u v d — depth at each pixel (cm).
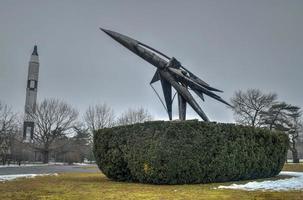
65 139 7575
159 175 1556
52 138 7300
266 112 6425
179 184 1588
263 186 1491
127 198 1105
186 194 1208
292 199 1099
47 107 7344
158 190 1336
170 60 2000
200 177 1614
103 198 1105
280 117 6544
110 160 1802
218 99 2092
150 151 1580
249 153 1852
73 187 1451
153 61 1984
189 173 1581
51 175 2359
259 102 6381
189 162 1568
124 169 1766
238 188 1413
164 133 1565
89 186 1495
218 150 1667
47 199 1082
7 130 6209
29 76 8994
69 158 7488
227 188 1412
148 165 1584
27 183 1653
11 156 6675
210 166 1625
